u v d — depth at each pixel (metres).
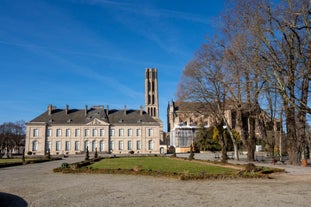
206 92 38.41
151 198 11.55
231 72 31.67
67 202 10.89
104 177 19.00
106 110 92.31
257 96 29.86
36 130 85.31
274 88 25.97
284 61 25.12
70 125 86.94
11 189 14.12
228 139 71.12
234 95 33.09
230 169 23.56
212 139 77.81
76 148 86.25
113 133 88.56
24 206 10.30
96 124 87.75
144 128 89.44
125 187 14.50
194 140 89.06
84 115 90.12
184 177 17.11
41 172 23.41
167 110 136.50
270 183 15.61
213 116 41.81
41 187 14.73
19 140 99.12
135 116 91.88
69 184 15.73
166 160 40.34
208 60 36.97
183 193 12.62
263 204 10.30
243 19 28.58
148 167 26.30
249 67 26.30
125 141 88.56
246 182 16.05
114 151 87.50
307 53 24.59
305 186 14.45
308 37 24.59
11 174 21.83
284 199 11.17
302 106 24.95
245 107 33.12
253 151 35.69
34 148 84.56
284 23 24.58
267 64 24.92
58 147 85.81
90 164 32.09
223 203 10.50
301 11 23.58
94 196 12.06
